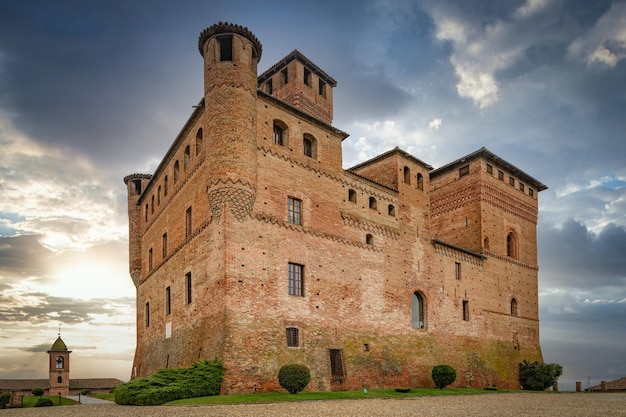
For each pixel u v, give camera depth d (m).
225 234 34.31
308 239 39.31
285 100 50.81
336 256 41.12
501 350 55.94
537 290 64.12
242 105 35.81
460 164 60.84
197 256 38.09
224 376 31.84
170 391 29.08
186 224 41.16
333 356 38.75
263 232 36.34
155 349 46.47
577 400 38.28
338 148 43.78
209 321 34.94
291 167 39.41
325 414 23.56
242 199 34.94
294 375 32.69
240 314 33.69
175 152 45.84
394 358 43.38
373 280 43.69
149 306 50.50
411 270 47.66
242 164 35.09
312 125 42.06
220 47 37.38
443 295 50.44
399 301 45.59
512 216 62.44
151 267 51.56
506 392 47.84
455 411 26.48
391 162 49.62
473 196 58.75
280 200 38.03
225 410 24.77
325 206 41.34
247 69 36.75
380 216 46.06
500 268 58.75
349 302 41.09
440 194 62.44
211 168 35.31
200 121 39.75
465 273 53.91
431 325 48.16
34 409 28.38
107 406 28.66
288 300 36.75
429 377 45.94
